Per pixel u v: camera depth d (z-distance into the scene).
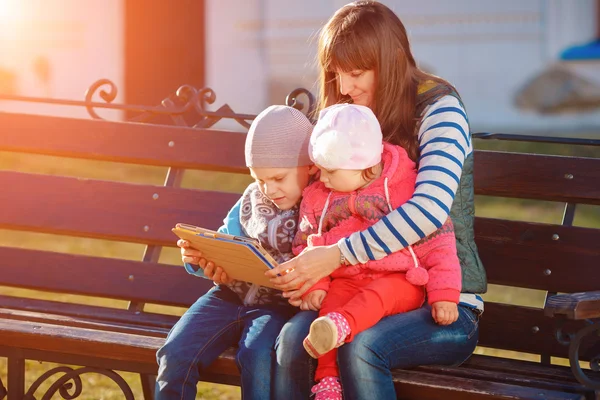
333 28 3.30
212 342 3.21
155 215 4.01
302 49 16.09
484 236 3.66
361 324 2.91
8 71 15.98
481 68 17.06
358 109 3.10
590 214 9.57
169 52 8.69
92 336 3.31
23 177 4.19
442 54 17.14
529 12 16.81
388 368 2.93
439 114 3.19
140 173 10.82
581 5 16.58
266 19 16.16
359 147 3.04
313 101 4.01
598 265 3.52
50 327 3.40
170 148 4.07
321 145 3.06
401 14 17.19
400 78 3.26
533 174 3.64
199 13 8.79
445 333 3.04
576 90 16.80
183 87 4.20
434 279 3.00
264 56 16.20
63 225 4.10
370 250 3.02
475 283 3.18
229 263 3.19
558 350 3.51
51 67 16.00
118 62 15.81
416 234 3.00
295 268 3.03
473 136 3.73
